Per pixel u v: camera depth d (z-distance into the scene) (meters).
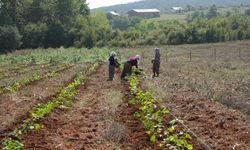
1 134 13.00
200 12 198.75
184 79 25.88
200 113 15.27
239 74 28.86
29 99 19.80
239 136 12.10
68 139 12.52
